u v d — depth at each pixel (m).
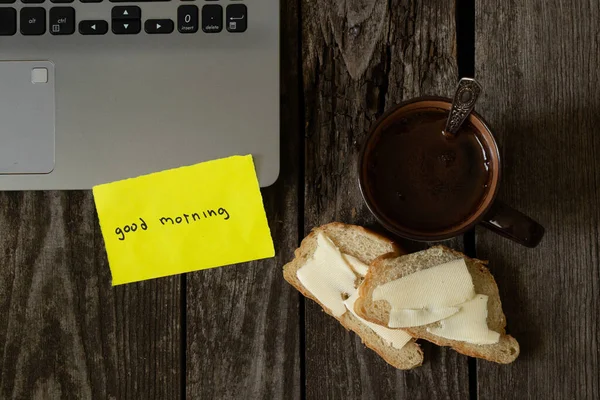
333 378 0.70
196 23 0.67
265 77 0.68
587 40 0.70
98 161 0.68
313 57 0.70
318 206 0.70
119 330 0.71
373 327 0.69
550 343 0.69
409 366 0.69
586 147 0.70
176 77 0.68
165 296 0.71
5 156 0.68
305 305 0.70
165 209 0.69
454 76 0.70
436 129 0.65
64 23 0.68
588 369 0.69
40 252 0.71
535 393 0.69
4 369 0.71
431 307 0.67
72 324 0.71
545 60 0.70
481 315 0.67
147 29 0.67
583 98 0.70
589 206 0.69
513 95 0.70
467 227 0.64
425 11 0.70
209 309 0.71
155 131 0.68
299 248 0.69
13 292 0.71
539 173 0.70
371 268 0.67
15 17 0.68
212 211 0.69
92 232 0.71
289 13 0.71
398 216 0.65
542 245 0.69
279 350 0.70
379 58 0.70
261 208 0.69
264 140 0.68
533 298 0.69
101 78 0.68
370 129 0.64
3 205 0.71
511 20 0.70
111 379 0.71
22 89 0.68
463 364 0.70
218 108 0.68
